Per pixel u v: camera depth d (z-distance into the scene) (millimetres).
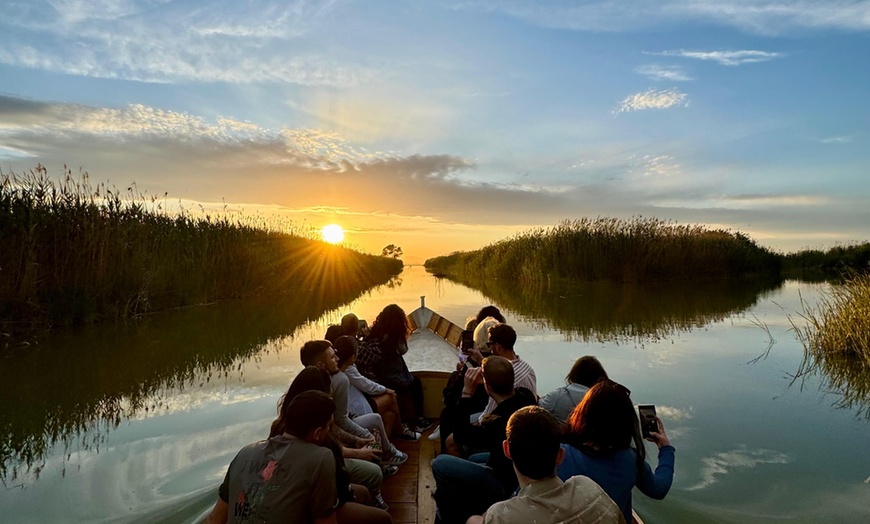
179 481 4402
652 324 12719
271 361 8977
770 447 5113
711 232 31016
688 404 6484
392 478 4652
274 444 2656
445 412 4516
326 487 2566
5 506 3986
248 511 2502
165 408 6406
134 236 14141
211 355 9430
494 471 3443
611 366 8383
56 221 11734
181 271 15656
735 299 17953
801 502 4020
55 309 11180
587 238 25359
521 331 11836
